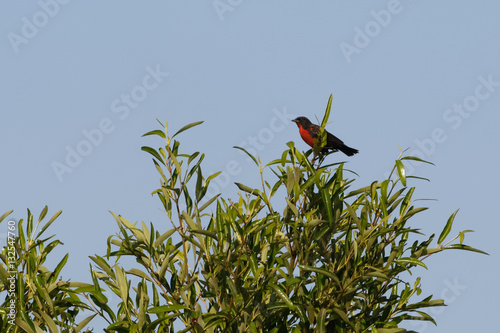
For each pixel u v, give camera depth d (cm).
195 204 1099
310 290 1122
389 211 1112
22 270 1113
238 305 1052
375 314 1123
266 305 1068
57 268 1114
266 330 1107
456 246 1090
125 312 1101
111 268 1074
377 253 1108
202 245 1089
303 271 1132
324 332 1034
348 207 1076
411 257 1076
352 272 1092
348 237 1092
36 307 1100
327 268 1138
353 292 1079
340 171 1201
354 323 1095
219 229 1106
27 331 1014
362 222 1093
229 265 1081
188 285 1082
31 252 1134
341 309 1078
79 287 1092
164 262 1080
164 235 1077
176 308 1015
